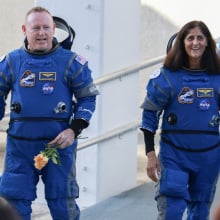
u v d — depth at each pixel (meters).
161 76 8.23
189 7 18.17
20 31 20.20
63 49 8.19
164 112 8.34
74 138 8.06
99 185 11.64
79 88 8.16
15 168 8.10
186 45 8.12
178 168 8.20
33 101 8.00
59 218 8.21
